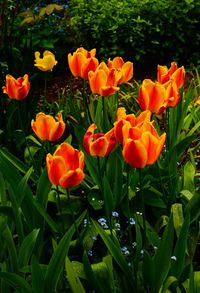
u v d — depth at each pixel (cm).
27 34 319
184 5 313
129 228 137
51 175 123
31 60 218
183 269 138
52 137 142
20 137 200
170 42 317
